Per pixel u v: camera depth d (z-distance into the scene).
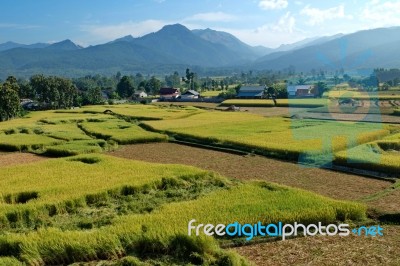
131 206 19.08
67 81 115.06
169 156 35.97
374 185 24.25
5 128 52.88
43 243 14.05
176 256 13.84
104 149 39.19
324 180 25.66
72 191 20.67
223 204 17.98
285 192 20.02
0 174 25.05
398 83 90.25
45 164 28.02
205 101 121.75
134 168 26.23
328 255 13.93
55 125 58.41
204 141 42.41
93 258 13.91
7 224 17.16
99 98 121.12
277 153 33.59
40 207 18.20
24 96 115.88
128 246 14.27
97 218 17.48
